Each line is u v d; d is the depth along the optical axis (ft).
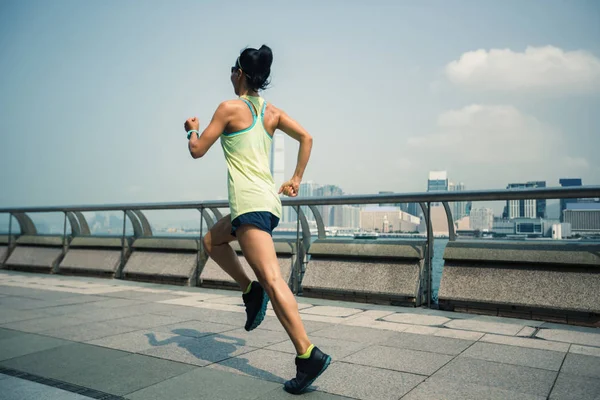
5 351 10.85
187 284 22.47
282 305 8.09
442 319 14.70
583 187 14.47
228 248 9.45
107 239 26.32
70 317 14.79
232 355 10.52
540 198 15.16
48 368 9.57
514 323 14.16
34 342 11.64
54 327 13.33
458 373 9.21
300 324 8.09
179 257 23.34
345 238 19.36
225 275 21.42
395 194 17.87
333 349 10.99
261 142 8.99
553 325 13.91
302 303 17.80
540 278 15.01
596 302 13.76
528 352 10.75
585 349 11.03
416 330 13.06
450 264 16.67
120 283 23.47
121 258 25.44
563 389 8.29
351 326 13.57
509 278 15.46
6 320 14.32
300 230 20.63
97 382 8.72
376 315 15.30
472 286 15.81
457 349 11.00
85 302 17.66
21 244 30.09
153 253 24.47
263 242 8.42
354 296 18.15
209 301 17.95
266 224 8.51
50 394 8.08
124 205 25.14
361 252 18.45
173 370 9.44
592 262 14.28
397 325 13.71
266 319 14.56
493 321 14.44
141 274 23.97
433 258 17.99
